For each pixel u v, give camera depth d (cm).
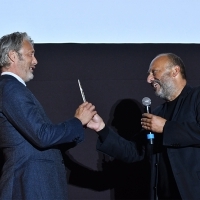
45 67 433
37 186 315
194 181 354
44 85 433
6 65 338
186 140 354
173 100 385
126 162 407
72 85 435
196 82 435
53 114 432
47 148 327
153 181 376
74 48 433
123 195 440
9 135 323
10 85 322
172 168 358
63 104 434
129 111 440
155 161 379
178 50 434
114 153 398
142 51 435
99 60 436
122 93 438
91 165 439
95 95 436
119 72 437
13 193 317
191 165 357
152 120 362
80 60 435
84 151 439
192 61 434
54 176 324
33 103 323
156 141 382
